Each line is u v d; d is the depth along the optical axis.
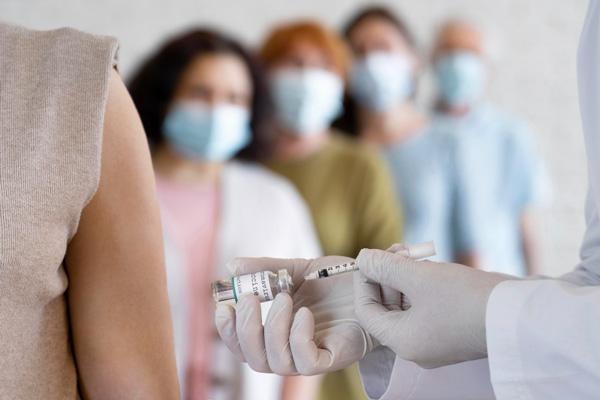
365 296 0.81
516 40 2.99
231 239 2.39
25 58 0.76
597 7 0.75
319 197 2.66
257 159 2.62
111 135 0.79
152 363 0.79
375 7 2.93
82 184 0.73
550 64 2.99
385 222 2.70
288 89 2.72
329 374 2.38
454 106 2.91
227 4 2.98
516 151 2.91
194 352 2.28
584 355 0.61
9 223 0.68
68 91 0.74
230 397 2.25
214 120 2.50
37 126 0.72
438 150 2.85
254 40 2.96
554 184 2.96
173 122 2.51
